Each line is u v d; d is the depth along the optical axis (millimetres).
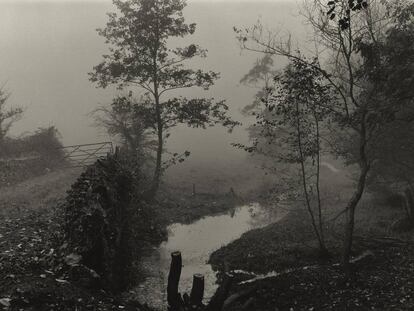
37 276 9750
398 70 12422
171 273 10297
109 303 9875
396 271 13516
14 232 13641
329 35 13711
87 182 13930
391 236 18688
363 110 13273
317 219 24266
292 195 21172
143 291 14047
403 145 20891
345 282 12922
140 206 19375
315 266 15672
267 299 12492
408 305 10258
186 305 10414
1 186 23422
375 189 25906
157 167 27750
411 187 22734
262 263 16844
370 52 12695
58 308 8250
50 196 20922
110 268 12367
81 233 11766
